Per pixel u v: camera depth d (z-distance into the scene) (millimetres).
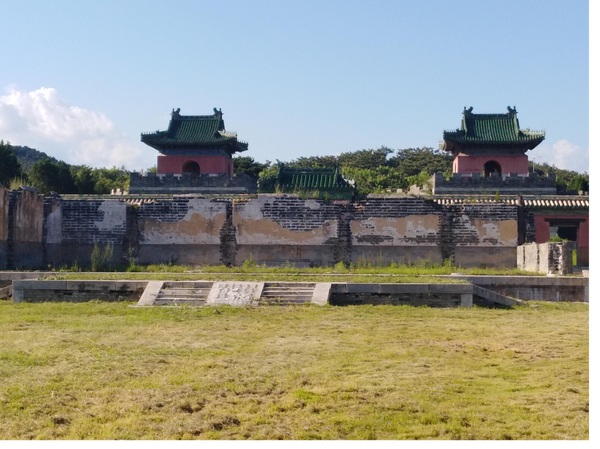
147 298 26016
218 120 76938
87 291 27094
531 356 16938
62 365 15742
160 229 46188
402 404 12992
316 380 14578
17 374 14953
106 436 11352
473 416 12328
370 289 26547
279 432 11602
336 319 22531
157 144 75188
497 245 45781
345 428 11789
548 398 13391
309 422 12086
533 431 11602
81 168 104188
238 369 15492
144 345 18031
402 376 14930
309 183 63312
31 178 79625
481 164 72812
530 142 71812
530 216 49281
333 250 45625
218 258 45875
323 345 18156
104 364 15875
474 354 17188
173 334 19672
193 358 16594
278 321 22078
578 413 12523
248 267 41500
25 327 20797
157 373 15227
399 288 26453
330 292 26359
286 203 45875
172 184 70875
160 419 12227
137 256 46156
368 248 45719
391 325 21516
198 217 46062
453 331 20516
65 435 11438
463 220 45875
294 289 26719
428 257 45781
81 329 20359
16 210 41094
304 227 45719
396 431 11672
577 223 56250
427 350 17609
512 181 68000
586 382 14477
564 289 30484
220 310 24047
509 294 30734
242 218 45875
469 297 26453
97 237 45812
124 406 12844
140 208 46250
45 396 13414
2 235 39812
